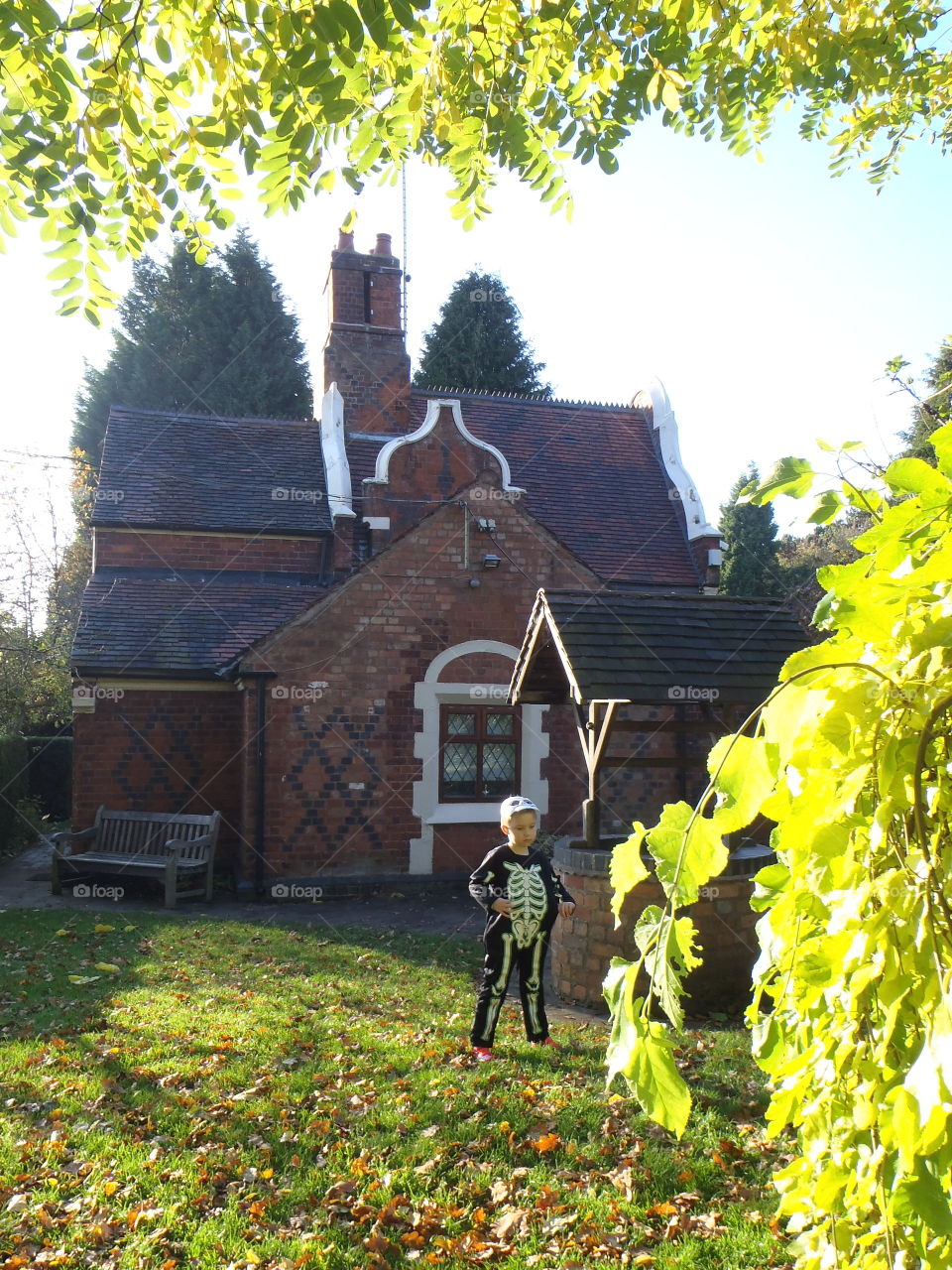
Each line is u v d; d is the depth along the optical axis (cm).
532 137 446
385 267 1756
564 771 1348
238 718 1377
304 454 1677
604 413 1917
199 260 425
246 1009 712
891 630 120
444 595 1312
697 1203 415
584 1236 389
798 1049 149
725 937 741
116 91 348
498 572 1334
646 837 141
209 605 1417
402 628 1294
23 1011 716
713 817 134
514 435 1797
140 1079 564
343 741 1266
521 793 1329
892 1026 112
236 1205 421
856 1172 124
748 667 795
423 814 1287
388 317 1750
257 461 1630
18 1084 560
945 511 125
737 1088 541
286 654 1253
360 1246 386
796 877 136
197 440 1644
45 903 1199
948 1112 100
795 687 125
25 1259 379
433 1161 452
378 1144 472
